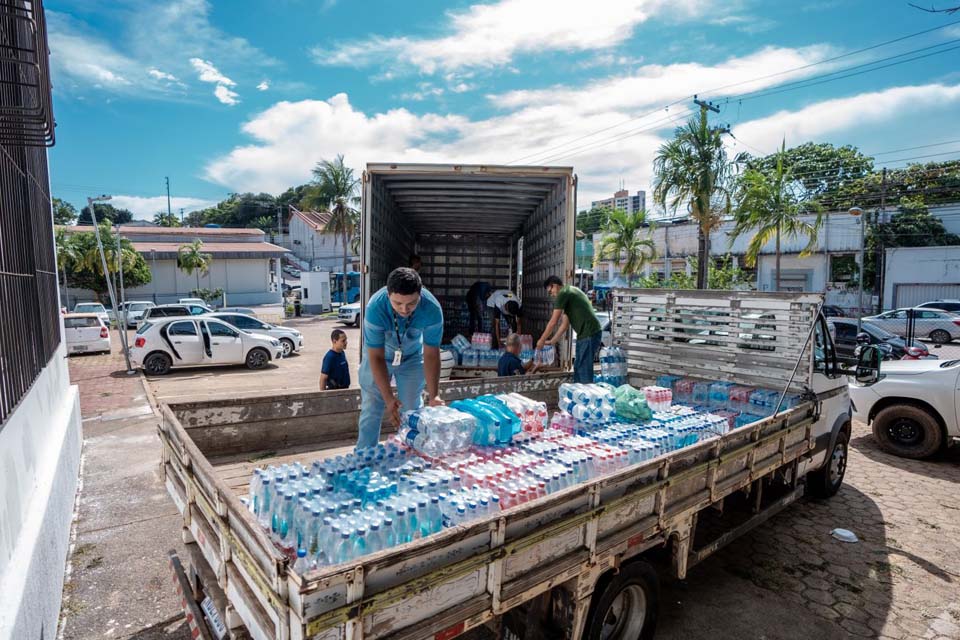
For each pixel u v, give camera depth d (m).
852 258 29.95
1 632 2.36
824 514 5.46
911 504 5.74
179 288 42.66
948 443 7.21
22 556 2.94
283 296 47.38
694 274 25.39
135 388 11.71
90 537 4.71
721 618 3.74
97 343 17.61
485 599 2.12
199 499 2.55
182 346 14.09
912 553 4.69
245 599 1.99
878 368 5.41
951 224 28.70
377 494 2.35
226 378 13.48
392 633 1.85
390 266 8.21
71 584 4.00
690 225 34.09
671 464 3.07
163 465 3.45
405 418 3.17
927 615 3.81
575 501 2.50
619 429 3.68
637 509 2.90
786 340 4.85
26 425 3.64
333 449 4.14
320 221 62.62
